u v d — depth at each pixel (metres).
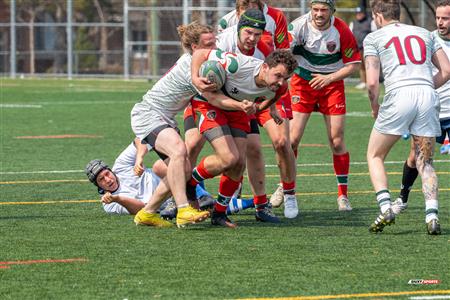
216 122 16.86
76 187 22.34
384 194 16.31
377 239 16.00
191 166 18.11
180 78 16.73
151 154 28.70
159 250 15.02
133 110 17.27
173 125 17.17
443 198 20.58
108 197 18.22
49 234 16.45
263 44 17.94
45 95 55.53
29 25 74.31
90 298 12.01
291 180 18.48
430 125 16.33
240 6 18.44
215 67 15.96
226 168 16.86
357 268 13.70
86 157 28.12
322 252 14.87
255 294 12.20
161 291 12.34
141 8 68.50
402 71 16.33
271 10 19.00
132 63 72.38
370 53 16.62
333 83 19.91
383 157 16.62
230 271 13.50
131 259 14.33
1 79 73.38
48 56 77.00
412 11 66.38
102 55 75.31
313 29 19.91
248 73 16.08
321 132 35.72
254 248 15.20
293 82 20.31
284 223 17.78
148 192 18.67
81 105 48.41
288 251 14.95
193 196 17.73
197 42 16.70
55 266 13.83
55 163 26.72
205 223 17.73
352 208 19.66
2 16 82.12
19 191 21.70
